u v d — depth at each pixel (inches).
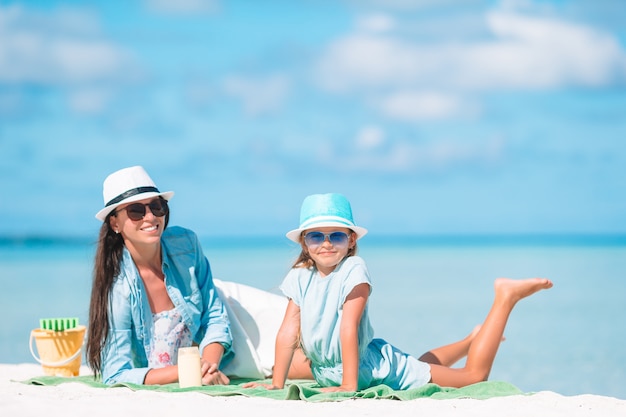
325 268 237.8
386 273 1213.1
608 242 3415.4
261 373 269.7
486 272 1204.5
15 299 779.4
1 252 2288.4
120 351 253.8
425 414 186.2
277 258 1839.3
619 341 512.4
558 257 1753.2
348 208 239.5
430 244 3476.9
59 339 273.7
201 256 273.0
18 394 211.5
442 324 591.8
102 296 253.4
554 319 628.1
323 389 221.1
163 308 263.4
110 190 255.9
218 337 261.7
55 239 3043.8
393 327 576.7
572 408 195.3
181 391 223.6
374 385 240.7
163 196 261.0
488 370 250.7
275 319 282.0
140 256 259.1
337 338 233.0
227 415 180.5
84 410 184.4
